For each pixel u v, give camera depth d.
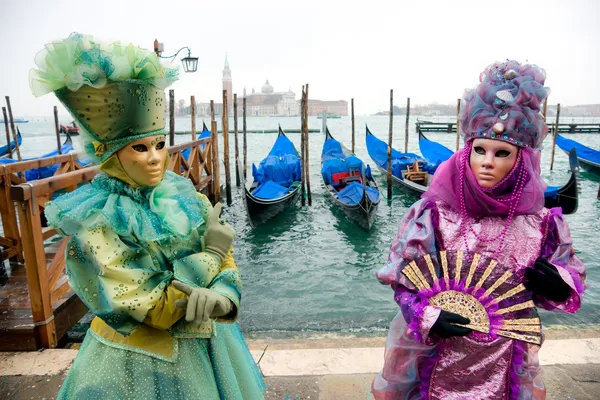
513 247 1.77
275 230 10.84
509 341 1.72
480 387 1.74
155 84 1.52
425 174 15.32
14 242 4.90
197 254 1.63
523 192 1.78
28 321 3.44
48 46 1.43
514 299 1.74
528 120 1.73
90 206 1.47
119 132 1.50
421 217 1.89
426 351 1.85
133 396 1.51
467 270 1.77
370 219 10.55
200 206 1.73
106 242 1.46
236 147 16.20
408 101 19.06
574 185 8.59
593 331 3.54
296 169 14.49
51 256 5.31
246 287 7.21
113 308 1.40
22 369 3.06
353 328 5.62
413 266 1.80
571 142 19.39
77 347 3.65
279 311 6.21
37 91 1.46
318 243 9.77
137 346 1.54
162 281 1.50
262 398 1.89
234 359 1.79
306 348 3.31
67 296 4.00
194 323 1.52
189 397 1.56
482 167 1.77
